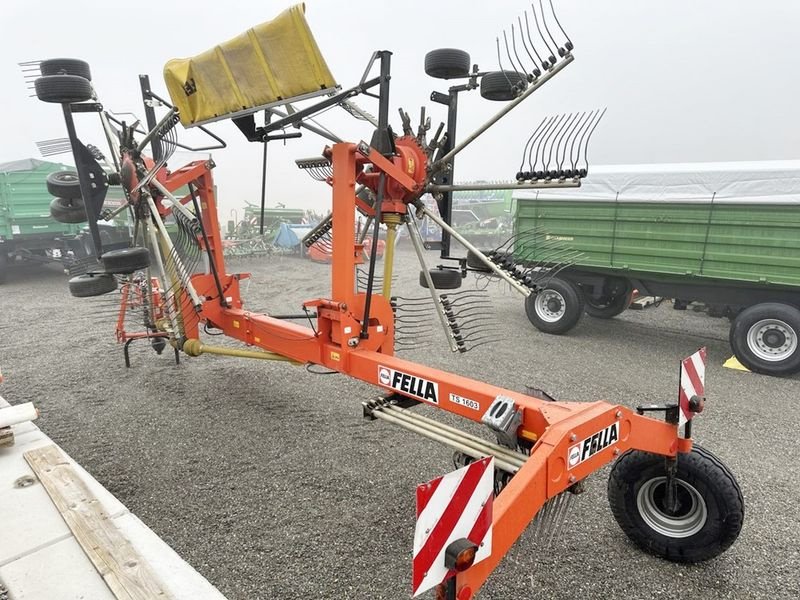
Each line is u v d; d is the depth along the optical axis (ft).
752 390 16.11
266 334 12.34
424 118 10.84
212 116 10.66
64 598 4.94
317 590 7.27
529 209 23.16
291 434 12.18
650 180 20.02
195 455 11.16
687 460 7.66
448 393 8.27
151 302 15.76
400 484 10.08
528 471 5.74
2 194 33.68
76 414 13.24
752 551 8.34
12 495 6.63
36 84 11.64
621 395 15.33
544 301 22.99
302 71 8.63
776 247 17.62
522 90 9.14
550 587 7.43
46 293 30.83
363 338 10.22
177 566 5.49
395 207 10.84
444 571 4.44
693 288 20.45
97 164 13.07
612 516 9.18
